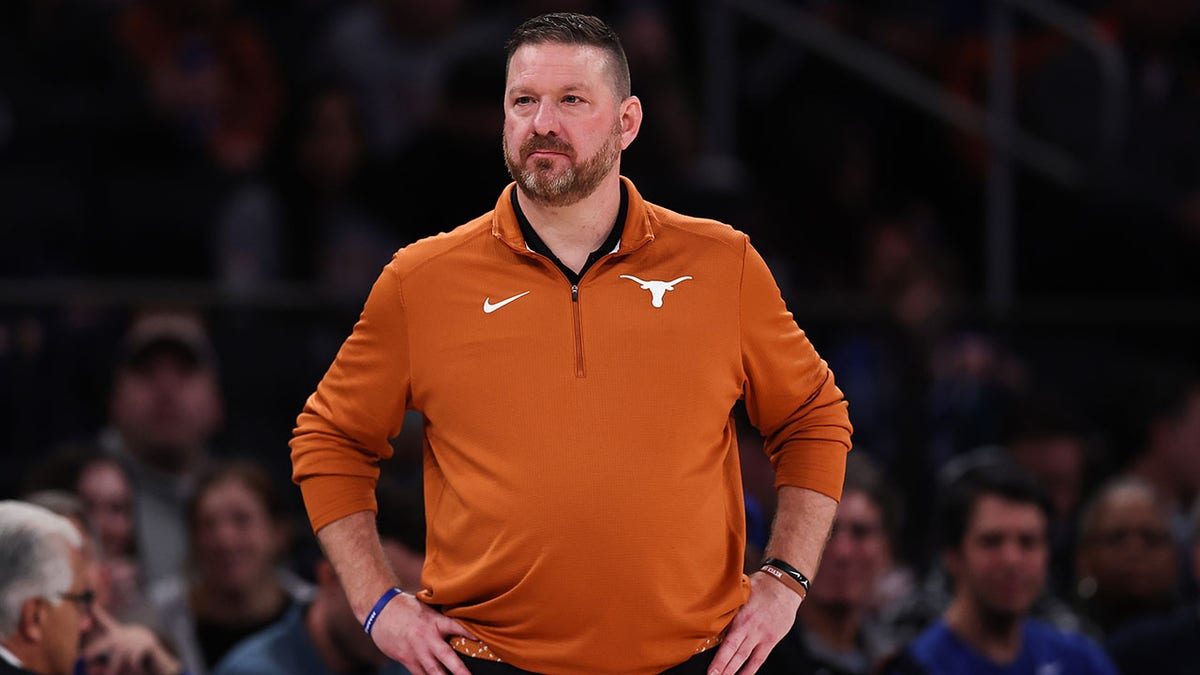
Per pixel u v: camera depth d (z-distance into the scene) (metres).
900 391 24.28
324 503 10.02
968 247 29.69
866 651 17.39
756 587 9.99
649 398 9.45
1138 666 17.95
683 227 9.92
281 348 23.05
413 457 17.45
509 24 28.17
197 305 22.91
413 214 26.44
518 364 9.49
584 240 9.74
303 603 15.65
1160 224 28.36
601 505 9.30
